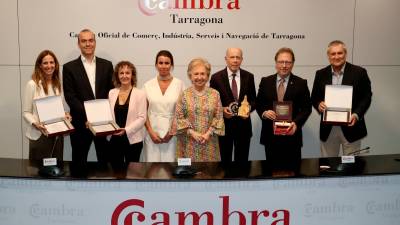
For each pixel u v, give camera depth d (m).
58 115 3.14
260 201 2.48
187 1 4.25
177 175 2.48
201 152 3.28
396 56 4.48
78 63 3.82
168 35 4.29
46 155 3.72
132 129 3.50
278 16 4.32
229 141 3.88
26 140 4.39
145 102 3.60
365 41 4.42
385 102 4.56
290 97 3.62
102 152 3.82
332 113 3.36
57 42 4.22
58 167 2.58
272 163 2.78
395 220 2.59
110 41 4.25
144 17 4.25
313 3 4.32
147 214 2.46
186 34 4.30
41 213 2.46
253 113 4.50
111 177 2.43
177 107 3.30
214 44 4.32
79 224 2.46
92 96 3.81
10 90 4.28
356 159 2.86
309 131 4.58
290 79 3.65
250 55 4.36
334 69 3.77
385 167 2.64
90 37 3.78
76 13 4.19
